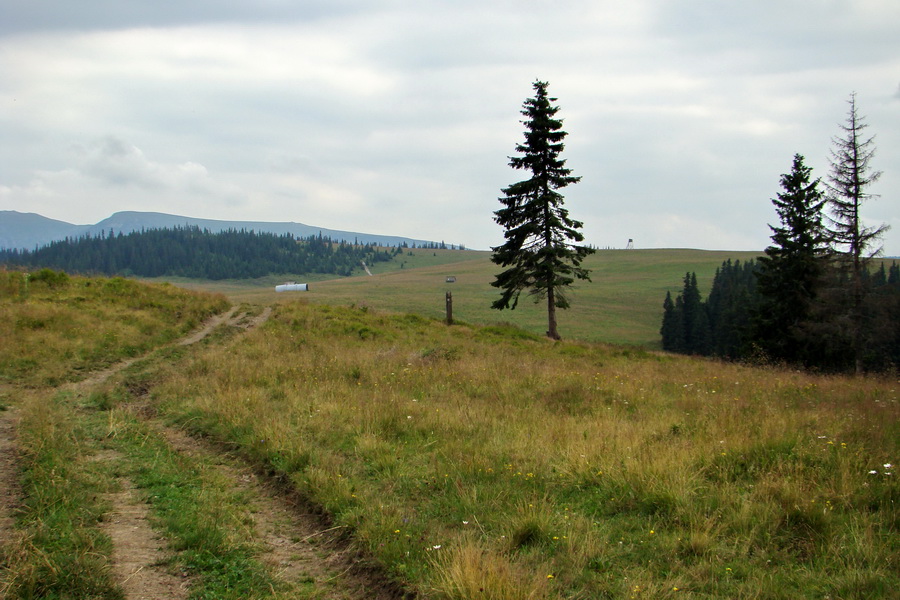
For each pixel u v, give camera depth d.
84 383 12.32
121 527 5.63
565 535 5.34
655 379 14.66
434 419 9.25
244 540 5.49
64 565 4.61
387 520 5.66
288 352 16.94
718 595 4.42
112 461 7.53
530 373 14.61
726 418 8.91
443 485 6.64
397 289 114.06
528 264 32.41
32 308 17.03
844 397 12.26
